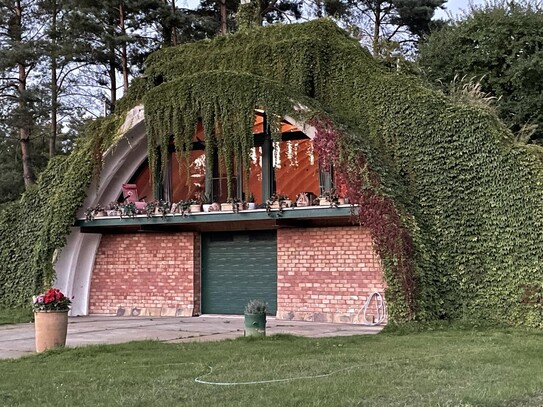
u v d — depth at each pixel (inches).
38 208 788.6
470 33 982.4
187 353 397.4
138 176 789.2
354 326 598.2
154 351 411.2
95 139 743.1
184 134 685.9
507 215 557.0
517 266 548.4
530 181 551.5
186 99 683.4
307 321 646.5
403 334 510.3
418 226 569.0
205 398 267.3
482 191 569.3
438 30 1194.6
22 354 437.1
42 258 735.1
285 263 674.8
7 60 1232.2
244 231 716.0
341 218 633.6
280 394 269.9
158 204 693.9
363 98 639.1
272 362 356.5
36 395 285.0
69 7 1253.1
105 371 339.9
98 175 743.1
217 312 726.5
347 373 319.3
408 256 551.5
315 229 660.1
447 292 570.9
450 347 418.3
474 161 575.5
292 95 628.7
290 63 682.8
